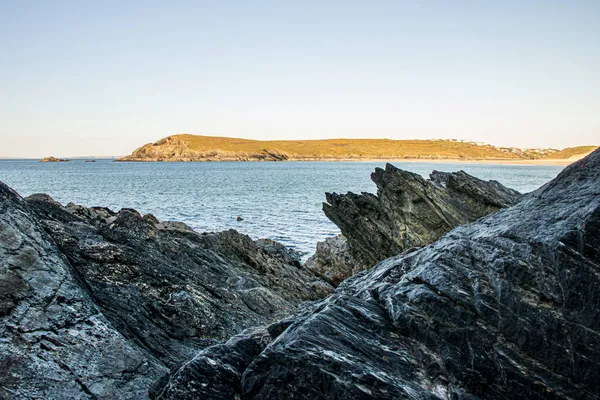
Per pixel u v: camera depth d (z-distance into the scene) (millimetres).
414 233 26984
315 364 8203
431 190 25750
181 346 13734
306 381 8180
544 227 9383
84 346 10828
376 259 30484
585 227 8305
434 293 9672
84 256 15289
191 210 66688
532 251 9078
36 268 11578
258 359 8602
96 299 13266
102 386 10305
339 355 8422
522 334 8578
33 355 10156
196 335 14836
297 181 137500
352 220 31000
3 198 12273
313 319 9305
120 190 99438
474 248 10250
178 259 19125
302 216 62062
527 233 9570
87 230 17344
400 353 9016
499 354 8594
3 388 9422
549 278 8648
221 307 16719
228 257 24125
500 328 8828
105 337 11227
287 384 8273
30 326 10609
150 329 13680
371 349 8906
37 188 103250
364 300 10484
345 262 33719
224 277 20094
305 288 25562
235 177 158125
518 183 122125
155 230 20016
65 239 15664
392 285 10812
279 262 27688
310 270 30562
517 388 8281
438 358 8898
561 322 8273
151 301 15094
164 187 109688
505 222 10648
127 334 12375
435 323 9242
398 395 7746
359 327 9492
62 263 12273
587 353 7992
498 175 165875
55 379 9977
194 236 23656
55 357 10336
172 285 16281
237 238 25891
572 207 9414
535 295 8711
